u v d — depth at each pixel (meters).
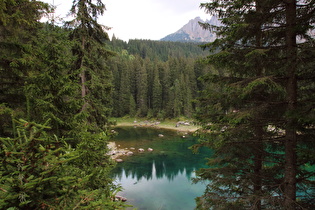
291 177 5.71
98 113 12.41
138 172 23.36
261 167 7.57
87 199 2.30
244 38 6.07
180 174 22.77
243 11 5.77
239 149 7.47
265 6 5.35
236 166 8.01
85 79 12.09
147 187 19.59
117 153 30.27
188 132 48.94
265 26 5.84
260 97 6.91
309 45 4.80
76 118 6.66
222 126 6.72
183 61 77.12
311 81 5.62
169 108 63.44
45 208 2.00
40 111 5.50
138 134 46.66
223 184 7.46
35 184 1.93
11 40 5.42
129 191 18.80
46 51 5.74
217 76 7.04
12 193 1.81
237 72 7.14
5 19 4.69
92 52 12.03
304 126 5.29
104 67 13.34
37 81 5.41
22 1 5.41
